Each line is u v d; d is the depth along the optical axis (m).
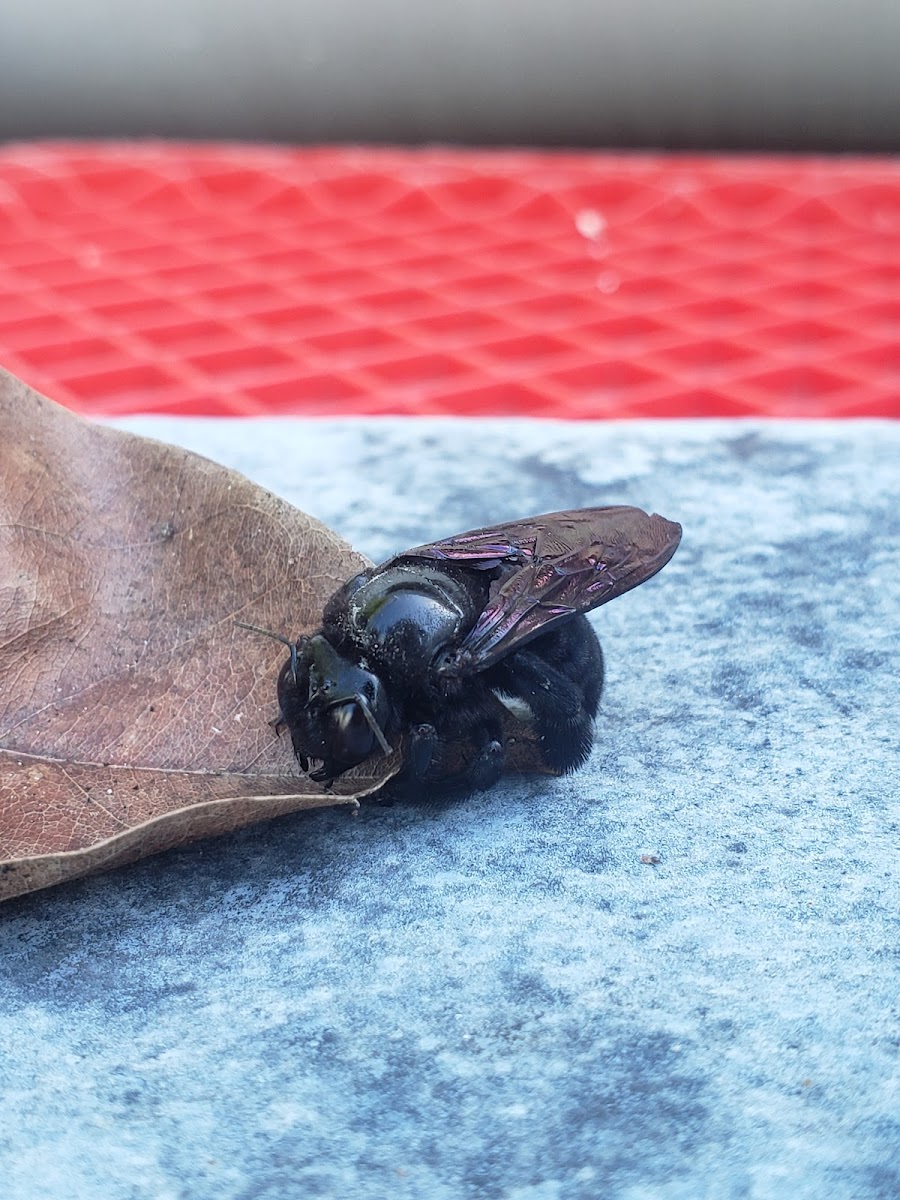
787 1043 0.08
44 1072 0.09
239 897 0.10
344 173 0.26
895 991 0.09
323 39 0.33
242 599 0.11
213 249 0.24
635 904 0.10
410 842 0.10
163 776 0.10
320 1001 0.09
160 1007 0.09
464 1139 0.08
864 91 0.32
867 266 0.22
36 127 0.34
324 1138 0.08
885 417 0.17
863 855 0.10
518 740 0.11
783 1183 0.08
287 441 0.16
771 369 0.18
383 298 0.21
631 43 0.33
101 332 0.20
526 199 0.25
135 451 0.11
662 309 0.21
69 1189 0.08
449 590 0.11
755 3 0.32
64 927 0.10
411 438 0.16
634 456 0.16
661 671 0.12
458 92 0.33
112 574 0.10
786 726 0.11
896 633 0.12
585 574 0.12
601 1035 0.09
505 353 0.19
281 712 0.10
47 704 0.10
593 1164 0.08
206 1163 0.08
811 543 0.14
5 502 0.10
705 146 0.33
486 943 0.09
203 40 0.34
